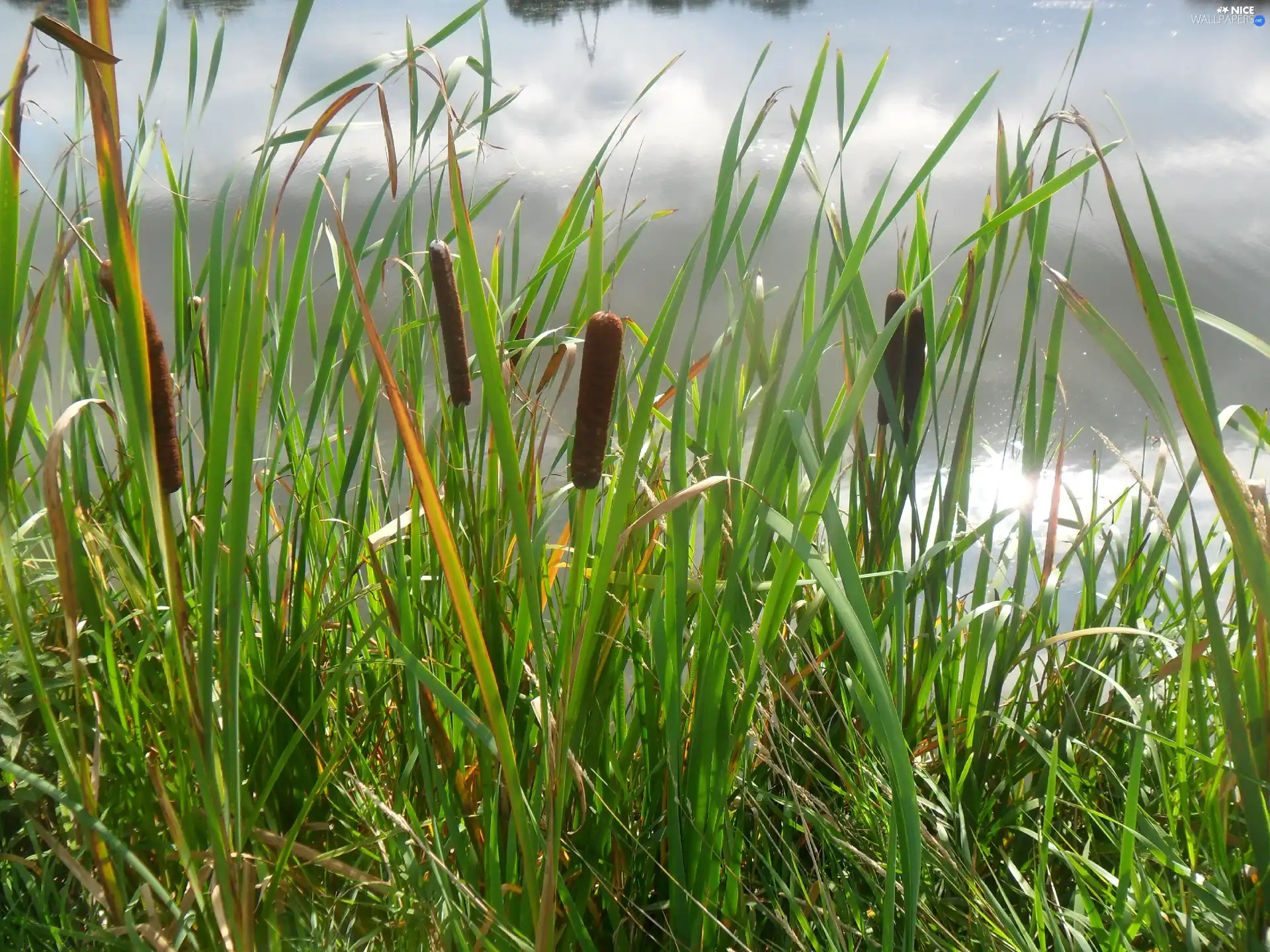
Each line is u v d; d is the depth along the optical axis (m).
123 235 1.38
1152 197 1.54
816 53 12.99
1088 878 1.80
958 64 11.81
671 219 6.57
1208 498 3.47
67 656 1.79
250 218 1.63
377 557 1.73
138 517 1.85
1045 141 8.31
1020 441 3.97
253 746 1.80
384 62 1.67
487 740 1.55
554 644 1.73
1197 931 1.74
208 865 1.63
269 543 1.84
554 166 7.79
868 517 2.02
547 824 1.61
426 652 1.82
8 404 2.03
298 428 1.94
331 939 1.74
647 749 1.79
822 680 1.80
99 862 1.58
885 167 7.61
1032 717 2.01
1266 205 6.69
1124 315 5.30
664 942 1.78
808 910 1.82
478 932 1.61
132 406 1.42
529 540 1.47
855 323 1.90
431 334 1.80
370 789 1.76
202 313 1.78
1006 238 1.86
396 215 1.71
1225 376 4.65
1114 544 2.12
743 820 1.83
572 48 14.05
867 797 1.82
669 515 1.61
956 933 1.78
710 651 1.65
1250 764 1.61
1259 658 1.63
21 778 1.57
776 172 7.61
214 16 13.80
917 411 1.92
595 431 1.49
